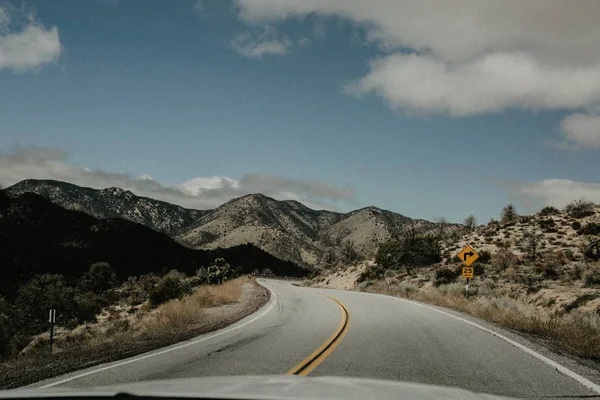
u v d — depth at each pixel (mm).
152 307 38312
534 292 23344
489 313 16609
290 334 12797
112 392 3320
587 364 8367
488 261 37219
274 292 35875
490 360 8719
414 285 34906
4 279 63906
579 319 13727
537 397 6098
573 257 30797
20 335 27531
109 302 51562
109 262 116688
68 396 3219
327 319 16609
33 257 86938
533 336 12031
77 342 14758
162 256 149250
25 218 139750
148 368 8359
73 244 135500
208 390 3383
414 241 48438
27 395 3252
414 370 7840
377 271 47219
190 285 46188
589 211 47000
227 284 33625
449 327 13820
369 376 7363
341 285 55188
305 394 3215
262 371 7883
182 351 10266
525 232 44062
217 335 12977
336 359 8922
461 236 55438
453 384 6812
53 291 41500
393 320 15805
